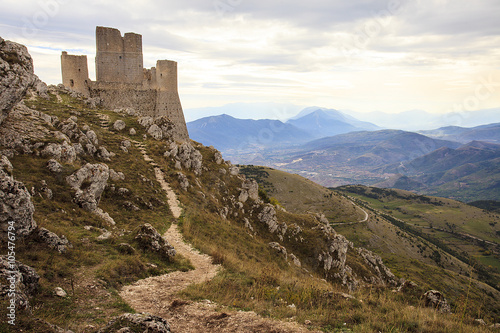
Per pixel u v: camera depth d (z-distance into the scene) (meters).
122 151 44.38
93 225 22.16
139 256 18.95
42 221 18.17
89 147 37.66
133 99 69.38
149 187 37.12
